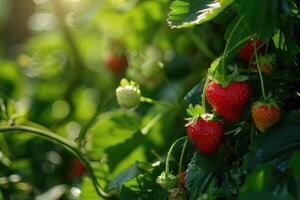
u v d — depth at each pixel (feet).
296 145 1.51
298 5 1.66
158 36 2.84
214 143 1.70
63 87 3.56
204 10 1.58
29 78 3.66
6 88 3.46
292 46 1.64
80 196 2.19
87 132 2.44
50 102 3.43
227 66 1.77
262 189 1.42
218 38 2.30
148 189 1.88
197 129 1.70
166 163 1.77
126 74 2.95
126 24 2.85
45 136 2.24
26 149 2.99
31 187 2.72
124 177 2.12
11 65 3.54
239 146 1.68
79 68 3.59
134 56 2.89
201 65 2.57
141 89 2.76
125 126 2.46
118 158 2.44
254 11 1.41
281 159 1.48
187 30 2.50
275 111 1.58
